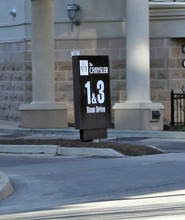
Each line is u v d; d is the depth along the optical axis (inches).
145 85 1654.8
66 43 1806.1
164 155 1250.6
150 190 908.6
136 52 1649.9
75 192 911.7
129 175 1029.8
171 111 1728.6
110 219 710.5
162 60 1763.0
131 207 785.6
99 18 1784.0
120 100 1784.0
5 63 1926.7
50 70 1744.6
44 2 1728.6
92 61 1317.7
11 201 864.9
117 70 1786.4
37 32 1734.7
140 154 1254.3
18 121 1875.0
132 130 1637.6
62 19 1803.6
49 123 1731.1
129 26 1651.1
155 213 739.4
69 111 1817.2
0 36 1942.7
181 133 1542.8
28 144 1363.2
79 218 723.4
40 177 1032.8
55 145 1322.6
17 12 1852.9
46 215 756.6
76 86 1306.6
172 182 963.3
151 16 1750.7
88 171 1078.4
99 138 1334.9
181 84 1772.9
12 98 1903.3
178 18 1744.6
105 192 904.9
